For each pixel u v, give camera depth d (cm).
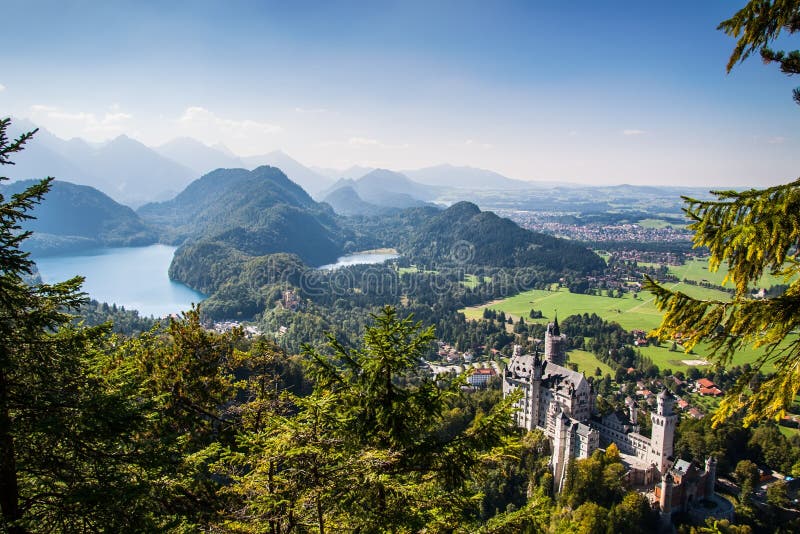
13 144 2403
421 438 2753
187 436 3162
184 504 2788
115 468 2420
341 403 2658
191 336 5053
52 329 2461
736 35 1867
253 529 2738
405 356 2669
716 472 14062
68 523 2280
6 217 2403
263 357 4044
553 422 15662
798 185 1720
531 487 13300
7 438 2238
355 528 2391
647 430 15912
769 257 1831
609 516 11188
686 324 1891
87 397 2452
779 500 12375
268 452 2302
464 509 2697
